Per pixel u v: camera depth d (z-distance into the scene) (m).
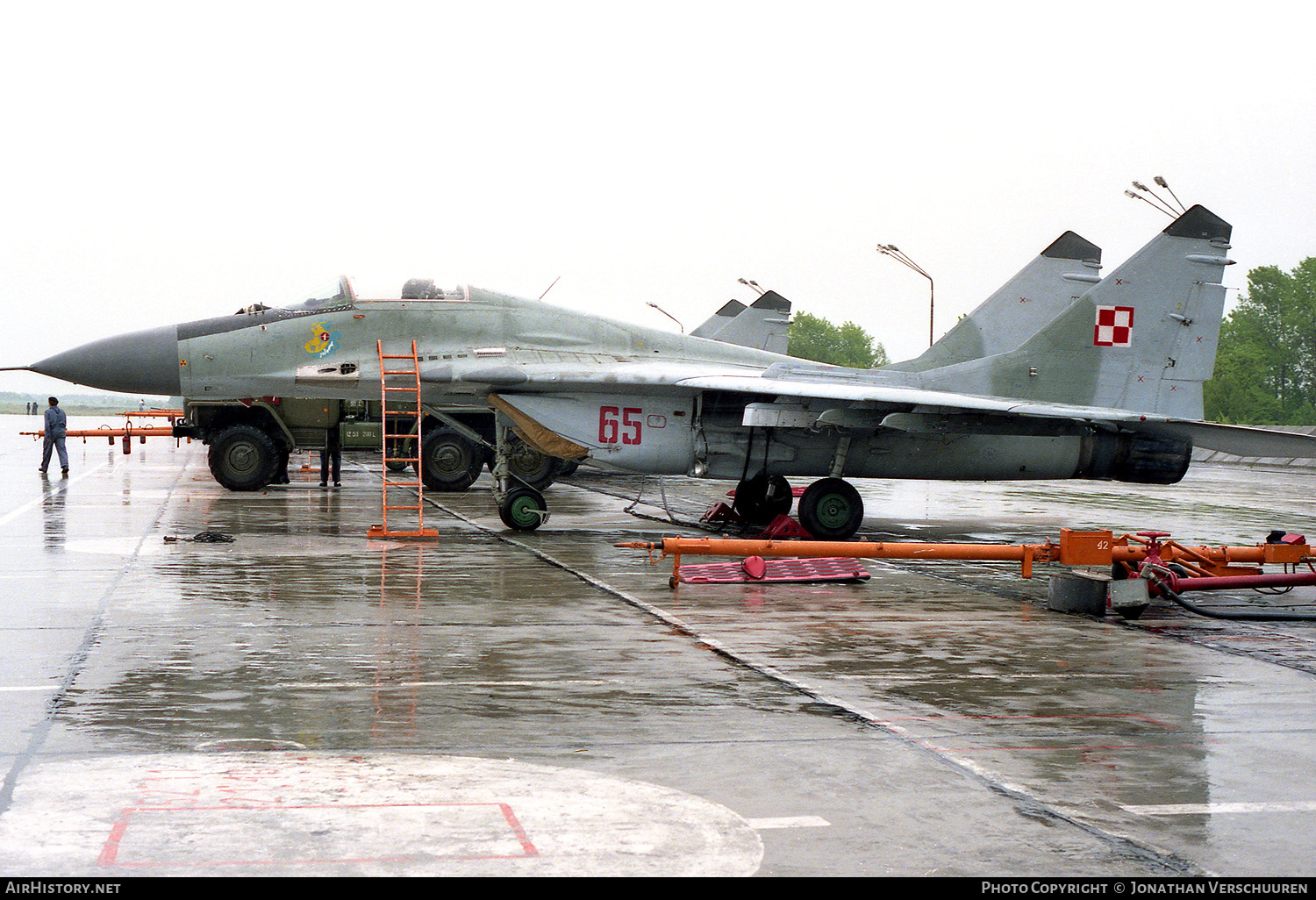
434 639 9.11
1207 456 55.00
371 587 11.67
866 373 18.19
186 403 23.48
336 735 6.39
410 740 6.32
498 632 9.45
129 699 7.12
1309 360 113.06
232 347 16.92
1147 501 26.88
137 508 20.06
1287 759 6.26
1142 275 17.73
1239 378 108.31
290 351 16.89
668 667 8.26
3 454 41.41
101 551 14.24
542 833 4.96
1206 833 5.11
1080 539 11.58
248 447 23.42
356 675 7.82
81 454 41.59
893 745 6.40
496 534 16.66
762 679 7.94
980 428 16.56
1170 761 6.19
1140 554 11.60
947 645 9.32
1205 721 7.04
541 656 8.53
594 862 4.66
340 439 23.84
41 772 5.69
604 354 17.67
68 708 6.90
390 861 4.63
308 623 9.70
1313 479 39.78
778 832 5.03
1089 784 5.77
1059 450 17.56
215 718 6.72
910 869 4.64
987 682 8.02
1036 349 17.78
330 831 4.95
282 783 5.56
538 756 6.07
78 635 9.06
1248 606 11.69
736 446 16.94
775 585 12.45
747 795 5.52
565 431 16.72
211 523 17.62
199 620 9.73
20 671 7.84
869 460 17.14
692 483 30.56
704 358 18.45
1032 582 13.16
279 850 4.73
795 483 29.53
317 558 13.81
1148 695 7.70
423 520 18.42
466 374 16.61
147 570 12.63
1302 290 112.38
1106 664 8.68
